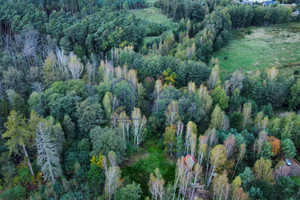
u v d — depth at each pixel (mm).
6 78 95625
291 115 77688
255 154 68312
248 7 172375
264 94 100312
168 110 75562
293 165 70438
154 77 106625
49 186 61250
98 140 65875
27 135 59750
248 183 58500
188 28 150250
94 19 142250
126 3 173875
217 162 60062
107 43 128125
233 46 153250
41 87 96000
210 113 88125
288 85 102812
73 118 79562
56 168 62688
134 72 96125
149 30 154500
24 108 81875
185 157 65750
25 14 141125
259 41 157500
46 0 161625
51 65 102438
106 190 55906
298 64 131750
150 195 61625
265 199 54625
